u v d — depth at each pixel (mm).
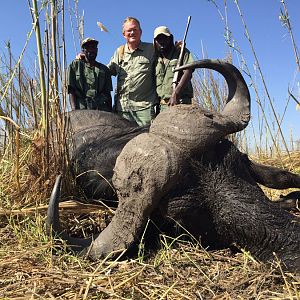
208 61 2020
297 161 3697
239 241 1766
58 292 1546
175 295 1524
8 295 1521
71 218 2236
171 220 1846
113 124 2689
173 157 1753
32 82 2609
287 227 1704
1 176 2512
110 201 2303
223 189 1781
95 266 1756
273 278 1608
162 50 3479
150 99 3604
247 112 2002
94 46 3438
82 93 3471
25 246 1944
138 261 1784
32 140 2398
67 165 2375
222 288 1582
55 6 2348
